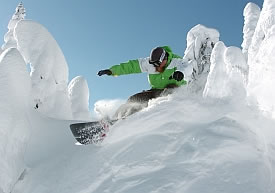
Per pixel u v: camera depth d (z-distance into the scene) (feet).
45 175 15.11
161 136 15.11
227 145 13.30
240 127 14.51
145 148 14.44
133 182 12.53
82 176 13.92
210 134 14.29
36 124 18.83
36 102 24.06
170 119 16.52
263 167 12.06
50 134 18.47
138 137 15.55
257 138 13.80
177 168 12.65
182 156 13.32
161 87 20.20
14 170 14.89
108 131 17.08
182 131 15.34
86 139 17.19
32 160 16.76
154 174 12.66
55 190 13.71
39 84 24.31
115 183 12.82
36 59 24.90
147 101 19.60
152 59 19.35
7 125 15.10
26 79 17.03
